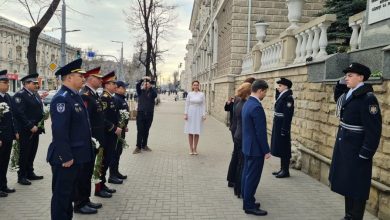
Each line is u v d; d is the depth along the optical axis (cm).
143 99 1030
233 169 673
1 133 605
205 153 1048
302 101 839
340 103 496
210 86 2761
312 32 838
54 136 445
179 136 1425
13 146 669
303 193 645
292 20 999
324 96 723
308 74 799
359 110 455
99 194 614
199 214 538
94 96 571
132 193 640
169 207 568
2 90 638
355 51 653
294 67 895
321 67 731
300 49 910
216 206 575
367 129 443
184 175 774
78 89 485
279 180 732
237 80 1747
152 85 1056
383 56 525
